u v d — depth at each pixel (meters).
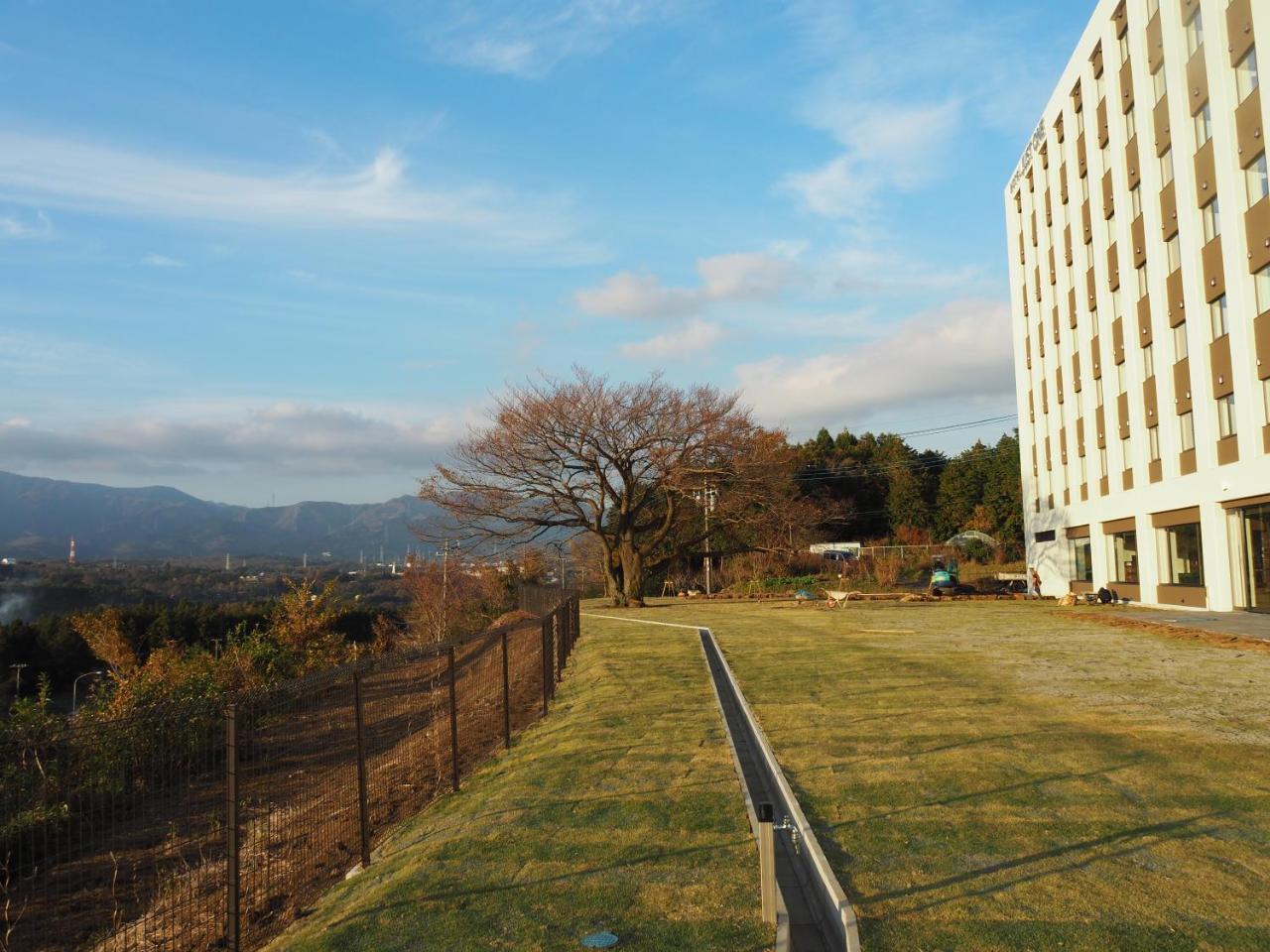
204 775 7.28
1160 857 5.96
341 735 9.73
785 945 4.80
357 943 5.18
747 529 45.31
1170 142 27.39
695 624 27.89
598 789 8.22
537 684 16.55
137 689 14.60
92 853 6.36
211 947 5.84
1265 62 22.12
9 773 6.04
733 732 10.65
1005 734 9.77
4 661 40.47
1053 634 21.34
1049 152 39.84
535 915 5.41
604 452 41.72
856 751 9.21
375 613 51.31
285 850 7.54
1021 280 45.44
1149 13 28.83
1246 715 10.52
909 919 5.12
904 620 27.41
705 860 6.25
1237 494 23.91
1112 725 10.12
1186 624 21.77
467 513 41.59
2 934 5.77
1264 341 22.66
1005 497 75.06
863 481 81.12
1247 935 4.78
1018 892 5.46
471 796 8.64
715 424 41.66
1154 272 28.67
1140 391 30.48
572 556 59.19
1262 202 22.42
